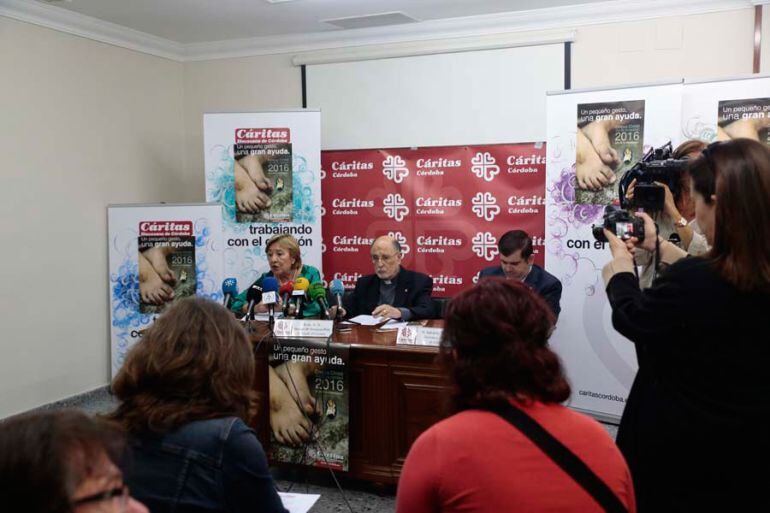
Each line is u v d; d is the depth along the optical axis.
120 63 5.13
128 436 1.14
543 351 1.04
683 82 3.81
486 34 4.97
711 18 4.41
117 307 4.98
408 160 5.25
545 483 0.95
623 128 3.94
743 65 4.38
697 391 1.27
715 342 1.24
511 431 0.98
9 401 4.26
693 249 2.39
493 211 5.06
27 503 0.64
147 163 5.44
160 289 4.94
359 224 5.42
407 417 2.96
